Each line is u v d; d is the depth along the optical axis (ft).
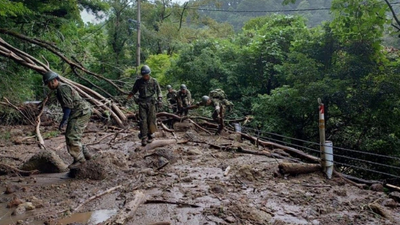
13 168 18.21
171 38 99.60
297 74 40.55
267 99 43.60
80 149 17.88
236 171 18.35
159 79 63.93
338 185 16.51
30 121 37.14
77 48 57.88
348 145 41.83
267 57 51.75
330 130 43.75
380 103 36.35
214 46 60.95
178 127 34.78
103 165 17.51
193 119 38.93
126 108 43.24
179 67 59.98
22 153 24.52
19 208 12.82
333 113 41.75
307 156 21.75
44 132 34.06
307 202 13.75
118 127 37.01
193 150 23.90
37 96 53.16
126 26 99.35
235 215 12.19
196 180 16.99
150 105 24.20
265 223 11.60
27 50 47.24
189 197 14.23
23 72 43.37
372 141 38.75
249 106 51.16
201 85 57.06
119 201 13.85
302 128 44.24
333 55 41.52
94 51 93.30
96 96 40.32
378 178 37.68
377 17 38.09
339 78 38.60
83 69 38.81
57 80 16.88
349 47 39.37
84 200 13.97
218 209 12.69
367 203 13.70
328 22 42.37
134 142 28.99
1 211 13.00
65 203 13.66
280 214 12.50
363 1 39.63
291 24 56.34
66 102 16.97
